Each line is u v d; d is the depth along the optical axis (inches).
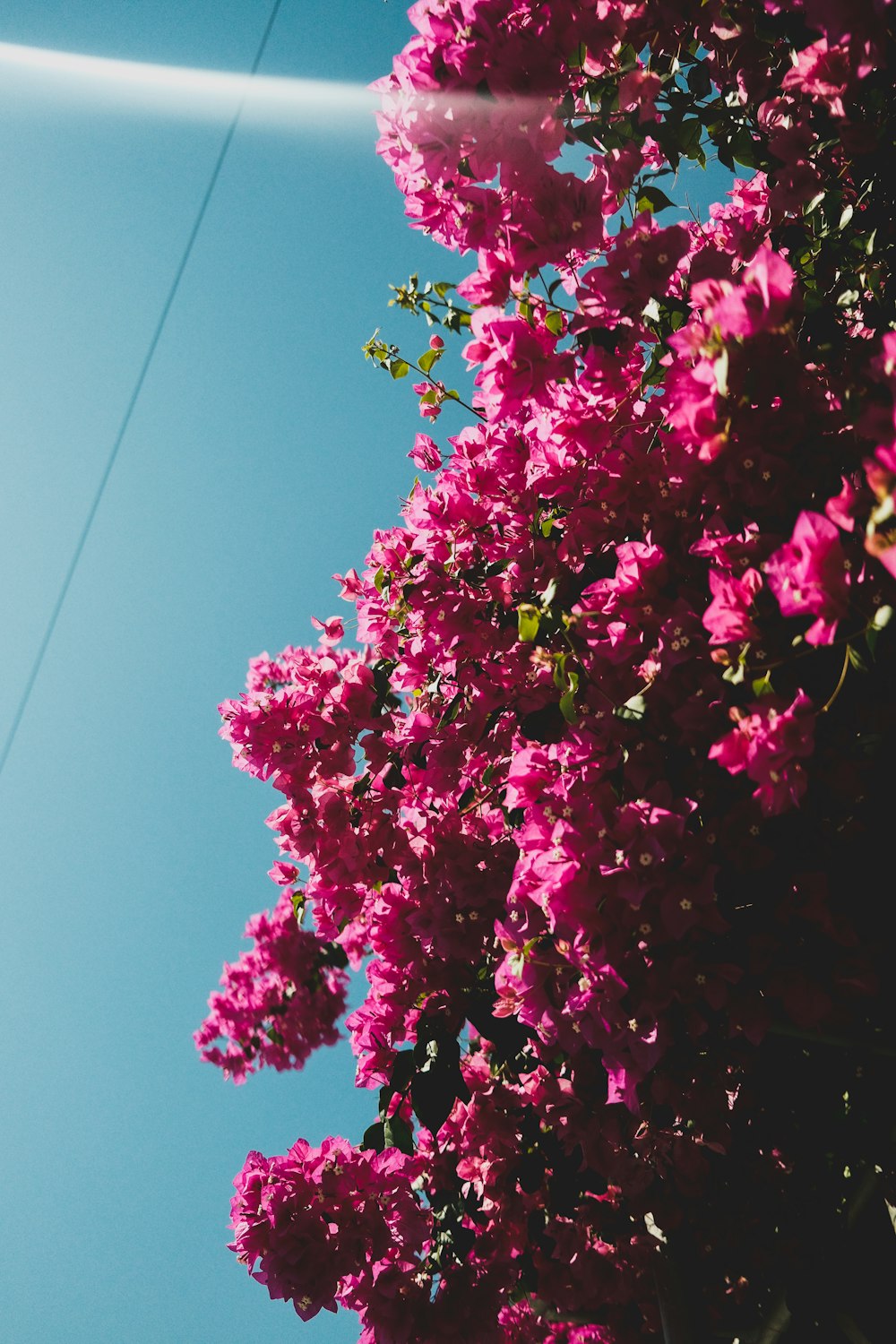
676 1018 99.3
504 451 129.3
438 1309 130.6
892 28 86.9
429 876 129.7
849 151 106.7
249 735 142.3
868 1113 114.5
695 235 140.6
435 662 136.6
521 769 106.5
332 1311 124.2
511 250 101.7
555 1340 163.5
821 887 97.2
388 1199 128.4
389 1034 140.9
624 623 99.3
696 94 114.1
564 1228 139.9
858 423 66.7
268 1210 125.2
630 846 90.4
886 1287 130.3
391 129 110.7
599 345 106.6
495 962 132.6
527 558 122.9
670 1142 123.6
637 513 107.6
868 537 64.6
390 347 154.6
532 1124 137.6
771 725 80.3
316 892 145.8
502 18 98.2
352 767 141.7
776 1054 114.8
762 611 85.7
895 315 109.3
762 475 86.9
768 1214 137.5
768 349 79.6
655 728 97.8
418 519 137.9
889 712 90.4
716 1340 146.3
